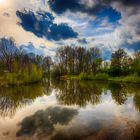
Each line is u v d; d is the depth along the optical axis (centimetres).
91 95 4062
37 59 11588
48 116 2339
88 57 11956
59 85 6619
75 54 12194
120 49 10181
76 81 8588
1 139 1605
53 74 12112
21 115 2416
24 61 7706
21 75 6681
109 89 5100
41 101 3425
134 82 7181
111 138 1530
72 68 12269
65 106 2927
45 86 6256
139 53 7631
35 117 2305
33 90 5141
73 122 2048
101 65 10600
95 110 2616
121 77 9006
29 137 1647
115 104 3023
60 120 2145
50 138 1616
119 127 1816
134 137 1491
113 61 10206
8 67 6931
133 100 3350
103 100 3397
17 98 3806
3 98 3816
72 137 1617
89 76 9456
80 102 3244
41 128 1878
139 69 7369
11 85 6006
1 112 2586
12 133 1750
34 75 7262
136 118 2155
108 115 2319
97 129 1788
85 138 1585
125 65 9912
